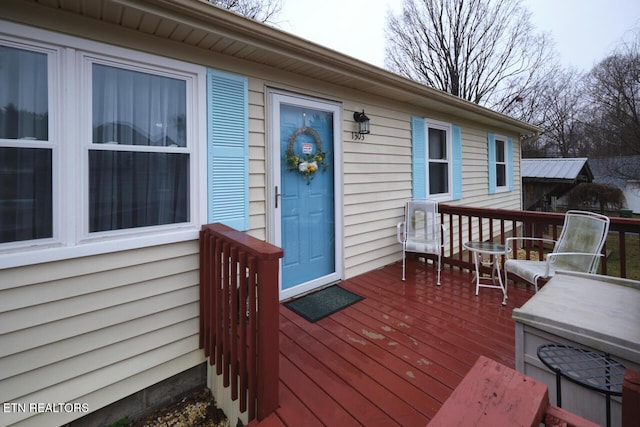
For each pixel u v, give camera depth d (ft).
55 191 6.21
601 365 3.87
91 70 6.60
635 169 44.52
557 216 10.48
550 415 2.50
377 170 13.39
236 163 8.91
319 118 11.33
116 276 6.91
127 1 6.01
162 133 7.62
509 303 10.02
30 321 5.97
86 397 6.61
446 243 17.43
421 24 45.03
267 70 9.61
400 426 5.08
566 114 53.42
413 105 15.10
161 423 7.12
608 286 6.00
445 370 6.56
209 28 7.16
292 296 10.53
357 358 7.04
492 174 21.65
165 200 7.70
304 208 11.00
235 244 6.04
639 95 38.83
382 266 13.88
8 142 5.79
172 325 7.73
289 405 5.57
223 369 6.81
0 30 5.63
